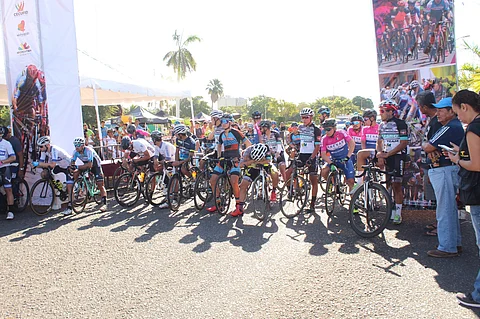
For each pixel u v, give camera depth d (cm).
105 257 430
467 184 292
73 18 765
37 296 337
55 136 743
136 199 702
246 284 343
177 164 652
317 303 302
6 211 668
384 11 613
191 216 615
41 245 484
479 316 273
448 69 579
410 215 569
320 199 726
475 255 394
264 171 584
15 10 743
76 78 772
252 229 529
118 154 1161
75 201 657
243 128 1357
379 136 528
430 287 323
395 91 594
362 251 420
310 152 613
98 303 318
